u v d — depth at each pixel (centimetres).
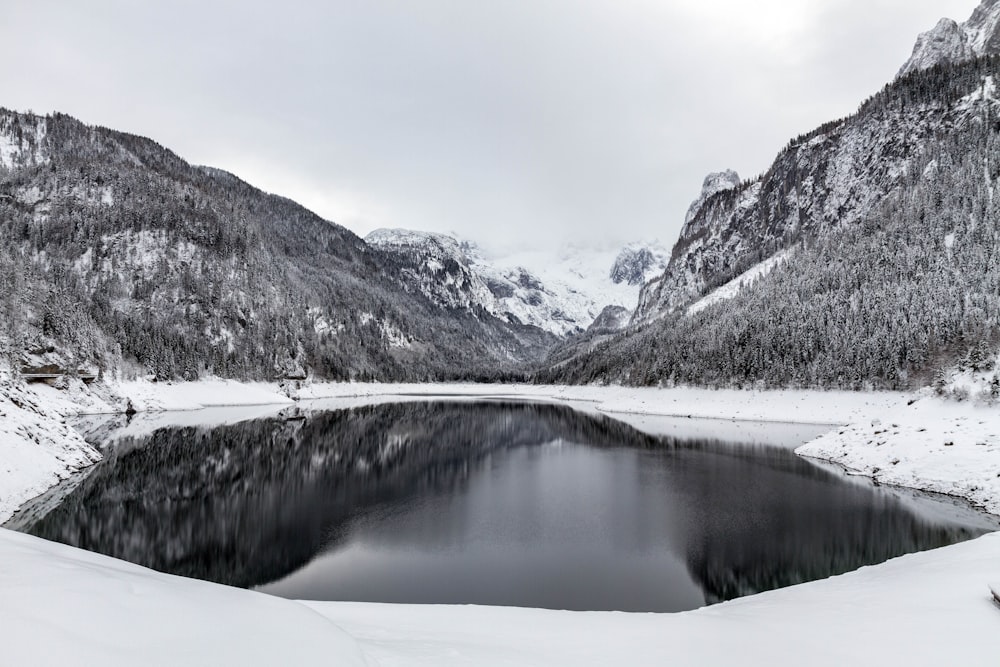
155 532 2234
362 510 2605
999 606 931
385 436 5559
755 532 2197
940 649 782
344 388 14925
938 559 1386
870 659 770
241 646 533
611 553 1970
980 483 2652
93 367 7912
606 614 1138
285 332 14625
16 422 3072
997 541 1453
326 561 1906
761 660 784
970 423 3127
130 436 5094
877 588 1183
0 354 6272
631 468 3700
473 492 2995
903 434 3425
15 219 14200
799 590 1320
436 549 2030
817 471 3509
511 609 1191
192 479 3291
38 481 2814
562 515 2495
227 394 10362
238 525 2344
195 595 658
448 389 17600
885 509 2523
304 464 3900
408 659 740
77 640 444
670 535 2172
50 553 712
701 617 1091
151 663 448
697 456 4188
